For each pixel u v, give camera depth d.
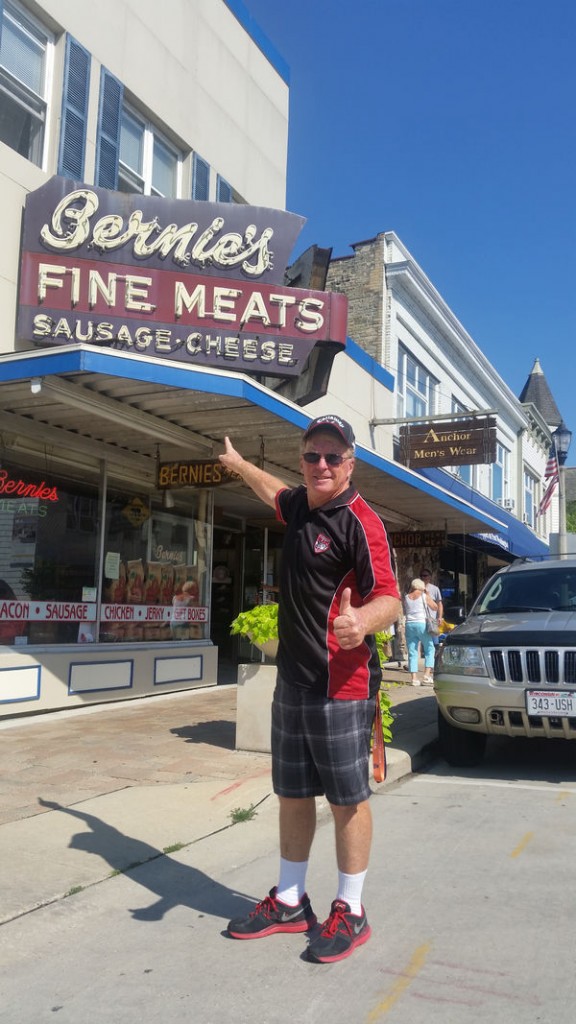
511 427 27.27
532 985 2.99
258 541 14.69
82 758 6.43
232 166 12.42
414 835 4.86
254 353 9.02
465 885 4.01
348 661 3.16
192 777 5.88
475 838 4.79
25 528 8.45
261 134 13.31
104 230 8.51
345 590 2.85
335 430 3.16
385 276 16.73
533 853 4.50
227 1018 2.78
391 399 16.22
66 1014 2.83
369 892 3.92
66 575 8.93
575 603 7.26
